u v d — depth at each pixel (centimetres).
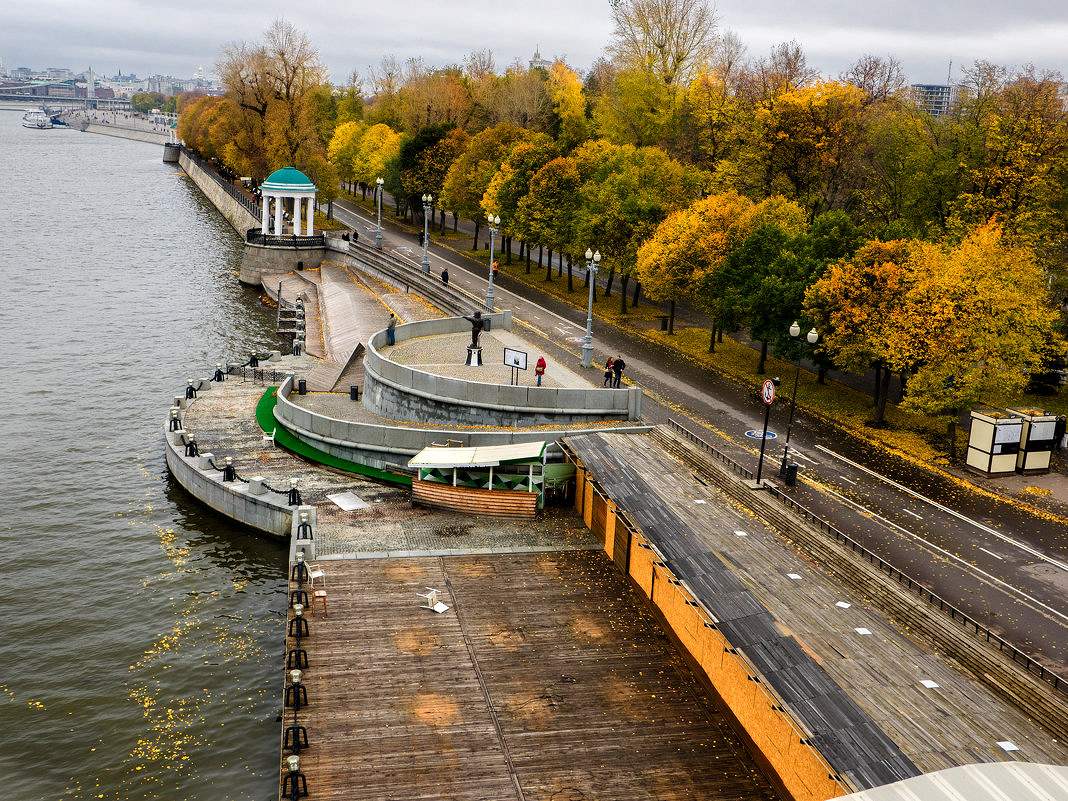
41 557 4962
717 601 3450
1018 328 5969
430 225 15300
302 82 15700
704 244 8181
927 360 5903
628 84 12800
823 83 9750
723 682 3434
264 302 11269
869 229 7956
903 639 3281
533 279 11144
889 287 6288
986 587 4272
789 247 7556
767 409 5128
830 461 5812
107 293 11338
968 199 7800
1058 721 2844
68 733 3634
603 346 8219
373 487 5397
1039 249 7544
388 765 3130
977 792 2336
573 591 4281
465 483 5275
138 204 19488
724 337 8731
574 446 5081
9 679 3953
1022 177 7612
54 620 4388
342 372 7488
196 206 19612
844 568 3816
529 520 5012
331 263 12381
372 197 18775
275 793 3328
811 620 3366
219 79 19138
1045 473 5772
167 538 5184
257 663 4100
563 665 3712
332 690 3494
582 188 10519
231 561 4959
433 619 3991
